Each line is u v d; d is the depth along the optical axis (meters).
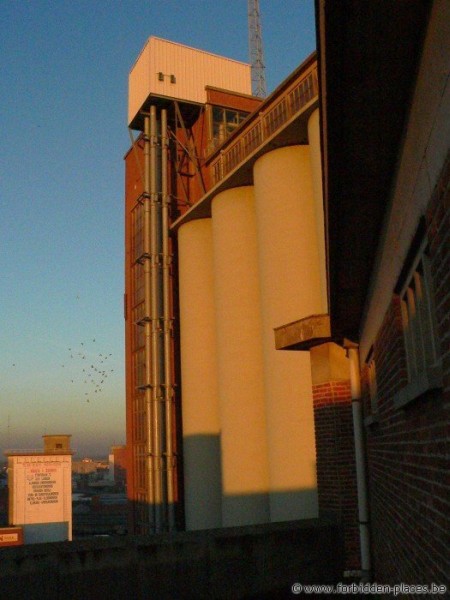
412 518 4.88
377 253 6.40
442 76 2.80
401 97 3.77
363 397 9.91
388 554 7.12
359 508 9.63
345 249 6.48
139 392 33.47
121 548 8.12
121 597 7.97
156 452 29.53
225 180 23.84
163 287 31.05
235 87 34.16
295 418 18.20
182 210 32.12
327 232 6.11
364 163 4.61
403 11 3.02
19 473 32.31
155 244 31.33
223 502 22.23
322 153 4.61
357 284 7.75
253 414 21.89
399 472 5.62
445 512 3.48
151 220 31.66
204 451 26.11
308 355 18.58
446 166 2.82
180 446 29.81
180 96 32.12
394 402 5.12
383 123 4.06
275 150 20.83
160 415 29.95
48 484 32.69
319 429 10.84
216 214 24.88
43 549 7.64
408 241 4.10
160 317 30.91
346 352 10.66
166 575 8.35
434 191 3.13
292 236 19.69
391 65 3.45
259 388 22.09
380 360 6.86
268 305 19.94
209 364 26.75
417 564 4.71
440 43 2.80
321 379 10.93
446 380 3.13
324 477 10.56
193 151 32.06
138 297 34.66
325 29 3.13
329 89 3.65
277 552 9.27
